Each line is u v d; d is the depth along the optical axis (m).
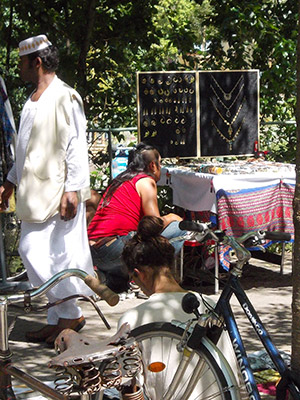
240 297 3.38
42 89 5.48
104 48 10.06
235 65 10.06
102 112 10.17
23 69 5.49
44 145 5.41
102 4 9.91
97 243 6.45
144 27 9.95
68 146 5.42
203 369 3.42
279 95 10.09
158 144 8.37
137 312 3.58
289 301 6.87
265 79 9.94
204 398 3.42
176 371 3.40
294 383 3.25
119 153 9.73
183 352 3.38
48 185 5.40
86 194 5.52
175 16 10.77
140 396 2.80
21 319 6.29
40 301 6.88
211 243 6.93
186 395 3.36
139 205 6.46
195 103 8.48
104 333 5.82
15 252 7.70
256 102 8.72
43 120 5.40
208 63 10.33
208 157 8.58
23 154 5.50
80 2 9.64
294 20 10.32
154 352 3.51
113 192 6.51
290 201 6.96
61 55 9.68
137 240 3.72
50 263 5.49
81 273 2.82
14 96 9.38
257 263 8.59
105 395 3.76
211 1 10.05
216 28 10.41
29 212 5.41
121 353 2.44
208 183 6.91
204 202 7.00
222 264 6.83
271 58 10.18
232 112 8.62
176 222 6.65
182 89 8.42
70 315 5.59
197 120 8.49
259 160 8.47
